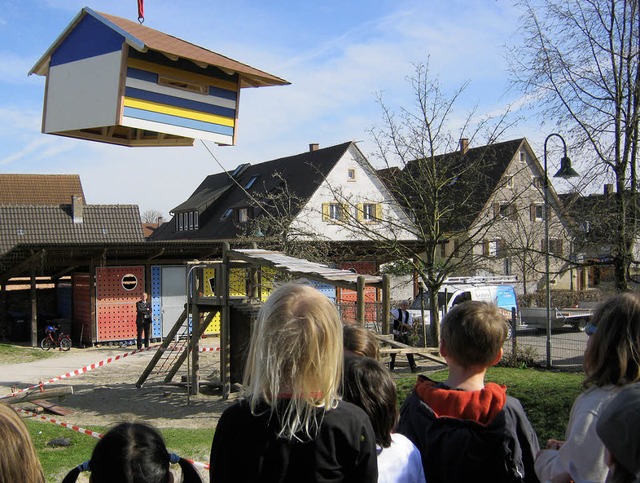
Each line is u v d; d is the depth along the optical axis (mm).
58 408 12672
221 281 14203
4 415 1961
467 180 19328
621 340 2549
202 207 45875
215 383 15039
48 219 31422
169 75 5797
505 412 2836
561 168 14039
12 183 46156
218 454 2242
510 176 19719
